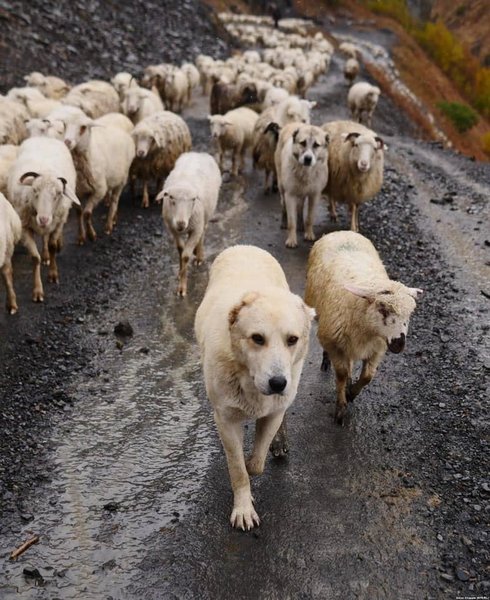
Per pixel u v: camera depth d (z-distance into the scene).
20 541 6.22
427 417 8.02
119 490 6.91
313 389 8.70
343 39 66.88
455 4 104.12
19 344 9.56
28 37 27.20
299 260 12.71
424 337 9.87
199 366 9.27
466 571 5.83
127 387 8.74
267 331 5.25
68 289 11.36
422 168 19.83
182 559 6.02
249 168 19.66
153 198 16.28
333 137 13.71
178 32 38.69
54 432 7.79
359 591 5.68
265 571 5.89
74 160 12.48
